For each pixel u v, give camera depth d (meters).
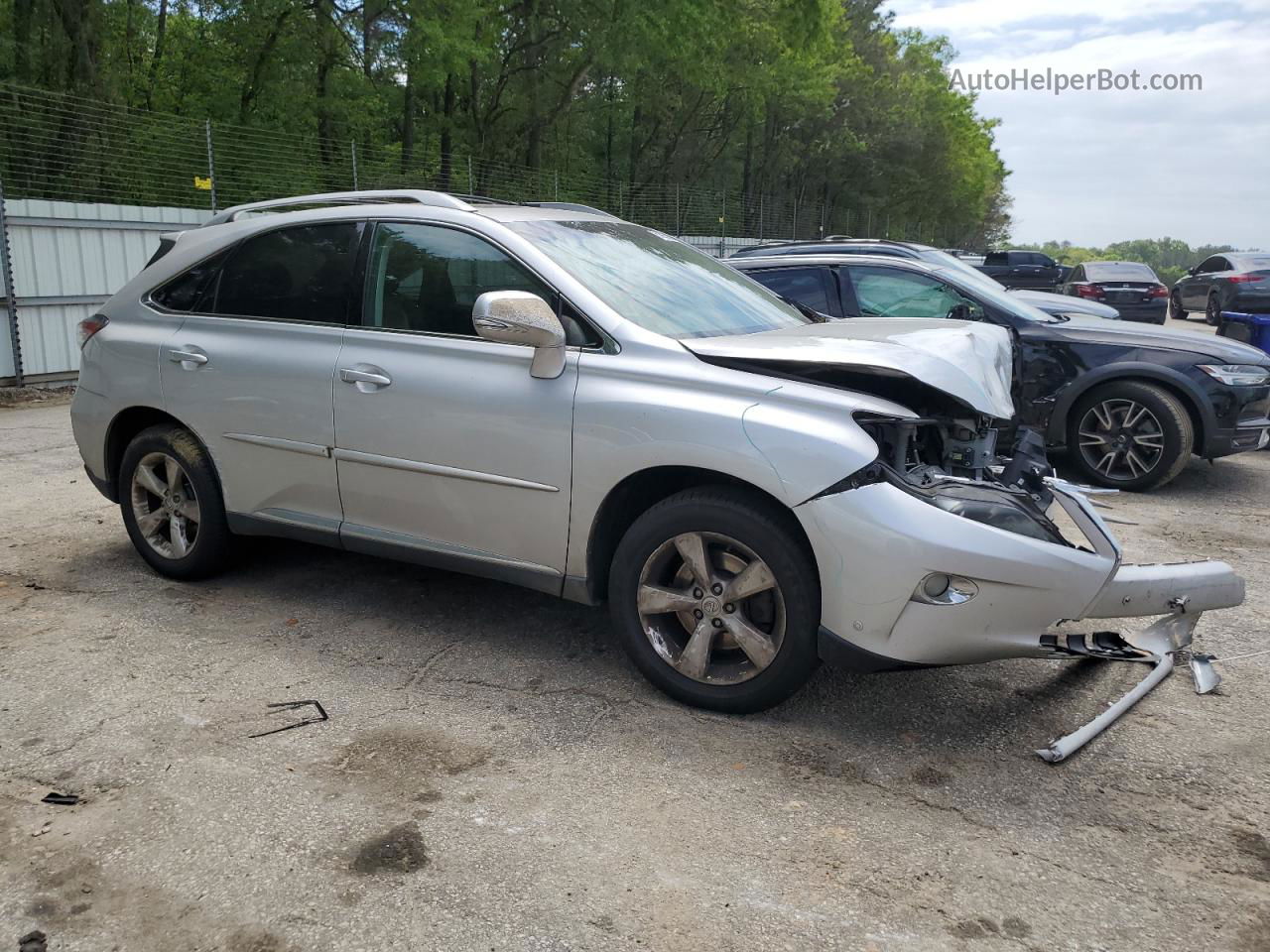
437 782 3.03
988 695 3.70
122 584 4.78
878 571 3.09
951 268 8.73
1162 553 5.57
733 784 3.04
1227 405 6.87
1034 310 7.67
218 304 4.53
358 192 4.41
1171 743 3.34
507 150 32.03
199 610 4.46
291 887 2.53
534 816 2.85
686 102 38.34
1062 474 7.61
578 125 37.44
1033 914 2.46
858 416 3.21
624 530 3.75
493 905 2.46
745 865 2.64
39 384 11.91
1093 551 3.25
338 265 4.21
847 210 51.97
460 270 3.92
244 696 3.61
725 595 3.38
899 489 3.13
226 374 4.37
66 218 12.05
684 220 30.27
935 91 51.81
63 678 3.73
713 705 3.48
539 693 3.66
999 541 3.05
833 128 45.09
